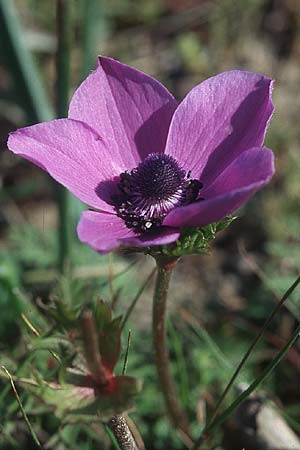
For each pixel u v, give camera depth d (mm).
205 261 350
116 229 234
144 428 285
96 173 241
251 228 352
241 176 224
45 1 431
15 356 285
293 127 377
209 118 243
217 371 294
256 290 329
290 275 323
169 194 238
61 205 311
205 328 320
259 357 306
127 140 248
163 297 243
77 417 218
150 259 346
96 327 222
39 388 219
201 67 410
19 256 332
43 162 229
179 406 270
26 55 323
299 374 299
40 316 289
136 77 245
